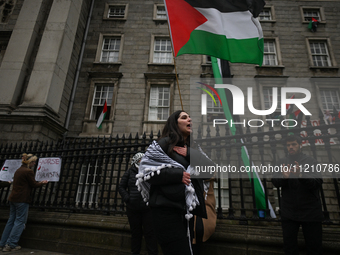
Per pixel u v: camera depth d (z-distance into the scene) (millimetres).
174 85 12609
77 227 4219
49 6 12750
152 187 1797
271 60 13445
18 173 4340
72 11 12453
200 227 2674
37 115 9391
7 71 10742
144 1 14922
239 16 4344
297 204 2395
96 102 12758
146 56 13453
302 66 13000
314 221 2307
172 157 1808
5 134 9398
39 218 4570
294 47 13453
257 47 4273
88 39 13945
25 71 11031
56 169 4918
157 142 1881
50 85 10391
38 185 4422
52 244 4129
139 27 14195
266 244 2824
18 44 11320
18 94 10555
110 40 14195
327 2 14438
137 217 3199
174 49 4156
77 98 12531
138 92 12586
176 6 4363
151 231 3096
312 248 2312
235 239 2941
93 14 14578
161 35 13953
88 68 13219
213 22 4281
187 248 1648
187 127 1994
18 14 12617
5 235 4168
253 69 12859
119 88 12688
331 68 12797
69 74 12203
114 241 3699
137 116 12102
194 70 12883
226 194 9234
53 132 10477
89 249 3773
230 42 4238
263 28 13945
